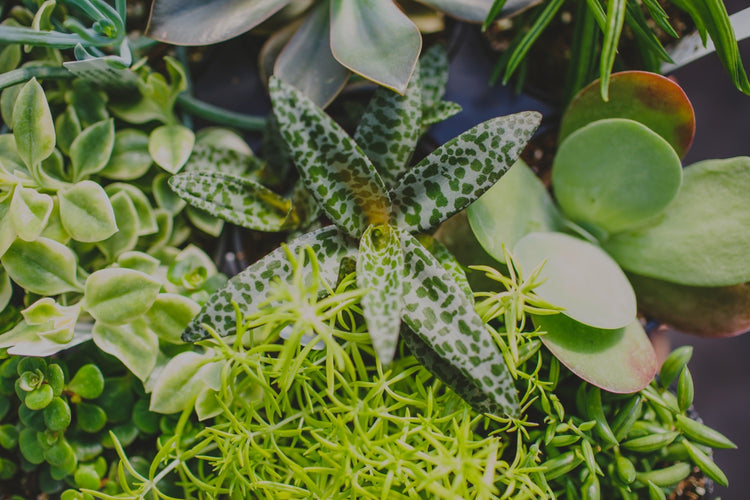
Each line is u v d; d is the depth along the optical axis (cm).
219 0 35
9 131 38
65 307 33
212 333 30
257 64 44
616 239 38
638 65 42
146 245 37
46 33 33
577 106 36
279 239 41
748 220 35
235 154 38
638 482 34
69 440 34
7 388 35
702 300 37
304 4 38
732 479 48
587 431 34
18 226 32
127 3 41
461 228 37
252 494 34
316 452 33
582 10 38
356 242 33
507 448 36
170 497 33
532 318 34
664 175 34
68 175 36
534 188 38
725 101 50
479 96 43
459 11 36
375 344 28
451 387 31
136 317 33
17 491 37
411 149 34
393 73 32
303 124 30
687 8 33
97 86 37
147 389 34
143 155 37
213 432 31
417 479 30
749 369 50
